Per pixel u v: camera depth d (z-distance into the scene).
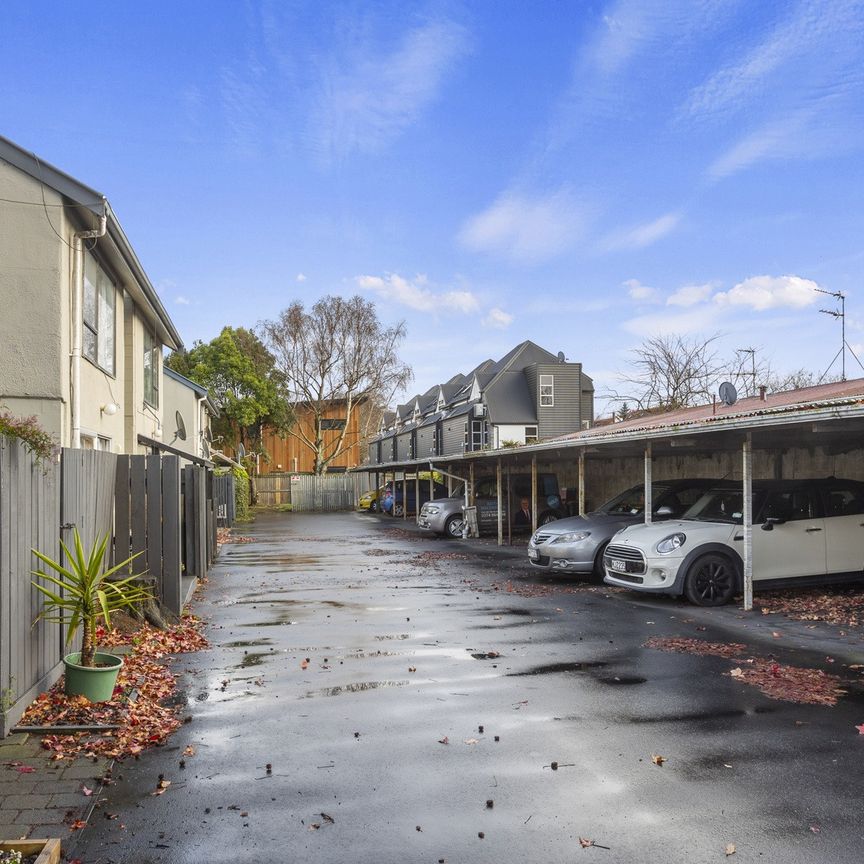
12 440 5.29
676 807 4.12
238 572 15.23
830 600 10.53
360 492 51.03
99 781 4.51
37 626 5.88
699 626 9.12
